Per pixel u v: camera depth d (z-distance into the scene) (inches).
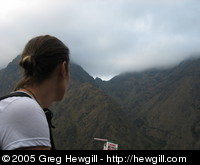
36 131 27.8
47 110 34.3
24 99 29.5
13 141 27.0
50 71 33.2
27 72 33.6
